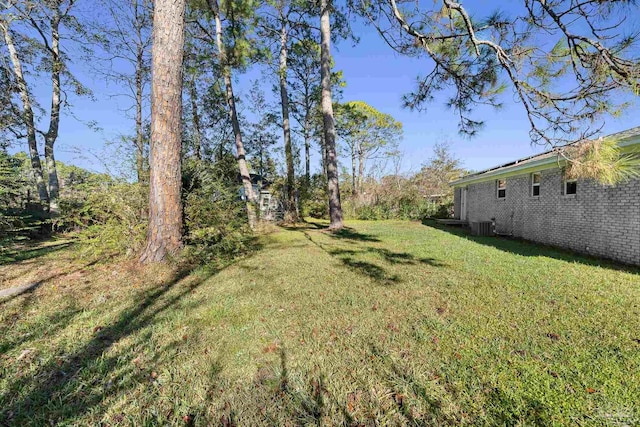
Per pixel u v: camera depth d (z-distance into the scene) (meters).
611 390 1.94
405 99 4.07
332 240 8.92
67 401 1.92
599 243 6.33
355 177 27.55
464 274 4.82
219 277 4.70
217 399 1.94
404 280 4.50
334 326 2.94
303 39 14.54
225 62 10.66
